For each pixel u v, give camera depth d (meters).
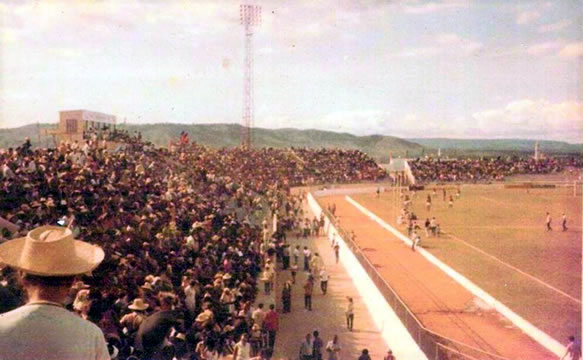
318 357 20.59
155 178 41.06
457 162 120.06
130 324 11.77
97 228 20.50
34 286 4.31
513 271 38.22
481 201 87.69
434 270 39.72
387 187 106.06
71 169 30.17
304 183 97.00
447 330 25.48
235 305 20.69
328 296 31.31
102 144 49.03
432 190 106.06
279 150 98.25
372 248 49.09
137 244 20.83
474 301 30.72
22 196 22.69
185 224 29.52
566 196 93.88
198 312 17.30
